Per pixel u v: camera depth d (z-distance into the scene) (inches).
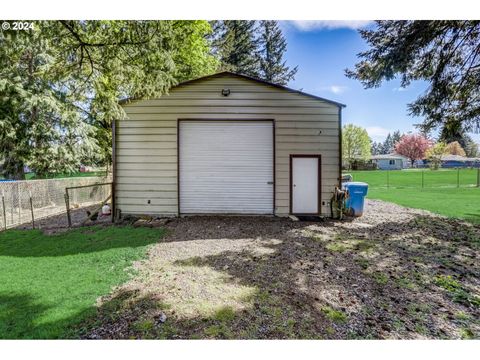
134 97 317.7
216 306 120.6
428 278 154.1
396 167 2038.6
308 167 332.8
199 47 607.5
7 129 444.1
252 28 1063.0
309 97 330.0
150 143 331.6
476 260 182.2
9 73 432.1
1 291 135.8
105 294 131.9
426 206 402.9
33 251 207.9
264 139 333.7
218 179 335.0
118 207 334.6
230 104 331.3
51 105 466.0
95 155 558.9
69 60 237.3
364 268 167.8
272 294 132.7
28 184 358.9
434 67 323.3
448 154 2044.8
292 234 253.4
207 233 257.4
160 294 131.3
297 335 103.7
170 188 333.4
